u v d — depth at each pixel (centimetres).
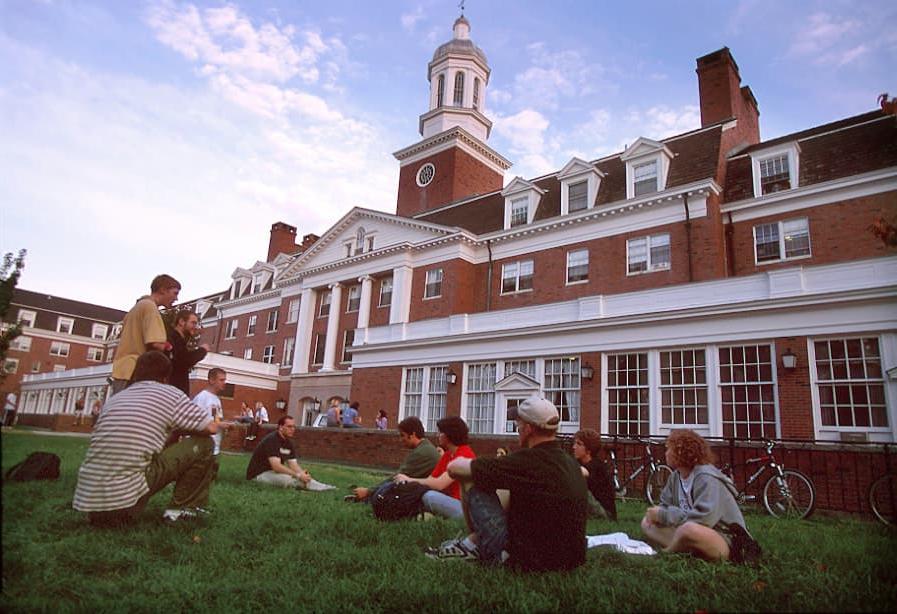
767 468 1057
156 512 501
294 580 348
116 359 572
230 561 388
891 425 1222
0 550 254
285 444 901
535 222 2570
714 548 428
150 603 300
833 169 1970
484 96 4231
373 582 349
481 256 2833
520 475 377
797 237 1973
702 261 2050
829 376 1330
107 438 428
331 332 3456
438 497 567
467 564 385
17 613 273
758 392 1421
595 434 747
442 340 2191
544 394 1864
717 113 2545
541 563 369
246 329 4694
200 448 502
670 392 1579
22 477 415
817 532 652
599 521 693
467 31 4391
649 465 1173
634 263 2238
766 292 1468
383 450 1739
